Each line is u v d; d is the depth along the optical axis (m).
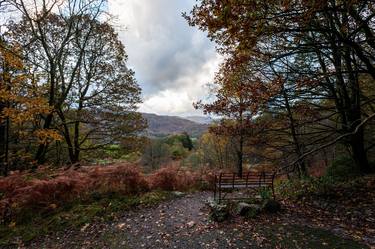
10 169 12.38
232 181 8.50
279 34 7.24
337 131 9.78
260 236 5.89
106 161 14.45
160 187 11.92
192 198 10.66
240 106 8.72
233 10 5.05
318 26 6.57
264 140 10.92
